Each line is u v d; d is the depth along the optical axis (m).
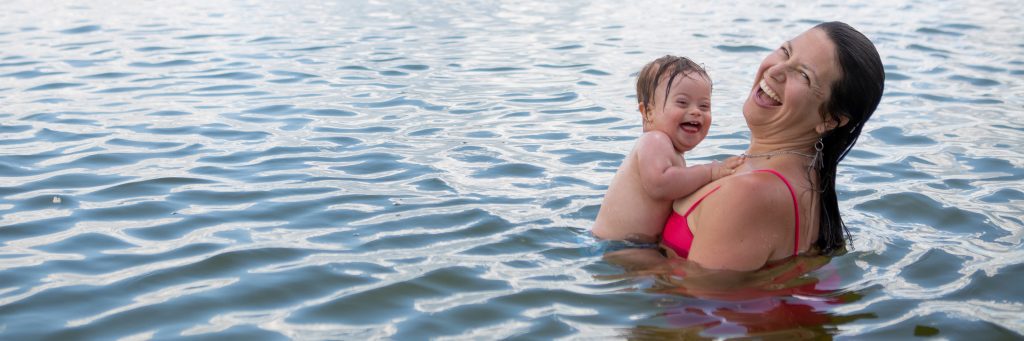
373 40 11.91
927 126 7.07
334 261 4.19
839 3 15.53
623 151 6.35
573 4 15.77
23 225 4.72
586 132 6.96
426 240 4.47
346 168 5.89
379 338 3.40
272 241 4.46
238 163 6.03
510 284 3.89
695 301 3.66
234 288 3.87
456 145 6.53
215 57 10.56
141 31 12.54
